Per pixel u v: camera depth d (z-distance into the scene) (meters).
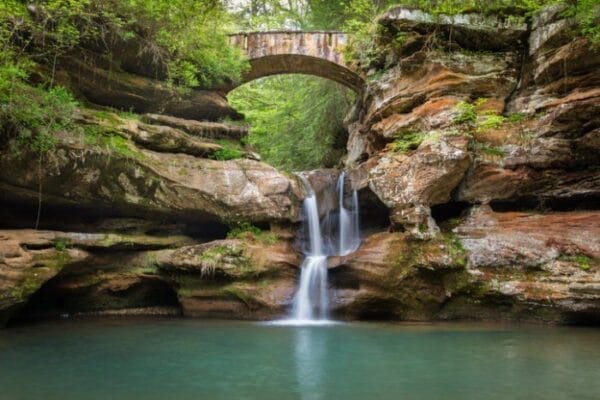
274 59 18.72
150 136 13.80
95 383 6.84
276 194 14.45
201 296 13.33
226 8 16.98
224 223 14.48
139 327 11.45
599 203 13.25
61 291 12.75
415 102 15.76
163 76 16.16
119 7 13.34
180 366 7.85
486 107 14.91
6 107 10.95
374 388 6.67
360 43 17.66
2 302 10.33
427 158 13.41
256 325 11.91
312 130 25.17
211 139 16.25
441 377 7.21
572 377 7.14
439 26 15.49
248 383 6.91
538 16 14.83
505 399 6.18
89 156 12.23
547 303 11.55
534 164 13.39
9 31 11.56
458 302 12.73
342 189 17.02
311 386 6.78
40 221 13.12
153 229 14.29
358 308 12.85
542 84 14.49
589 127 12.91
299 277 13.63
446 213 14.45
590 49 13.05
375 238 13.73
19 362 8.00
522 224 12.85
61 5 11.98
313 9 24.09
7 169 11.49
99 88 14.70
